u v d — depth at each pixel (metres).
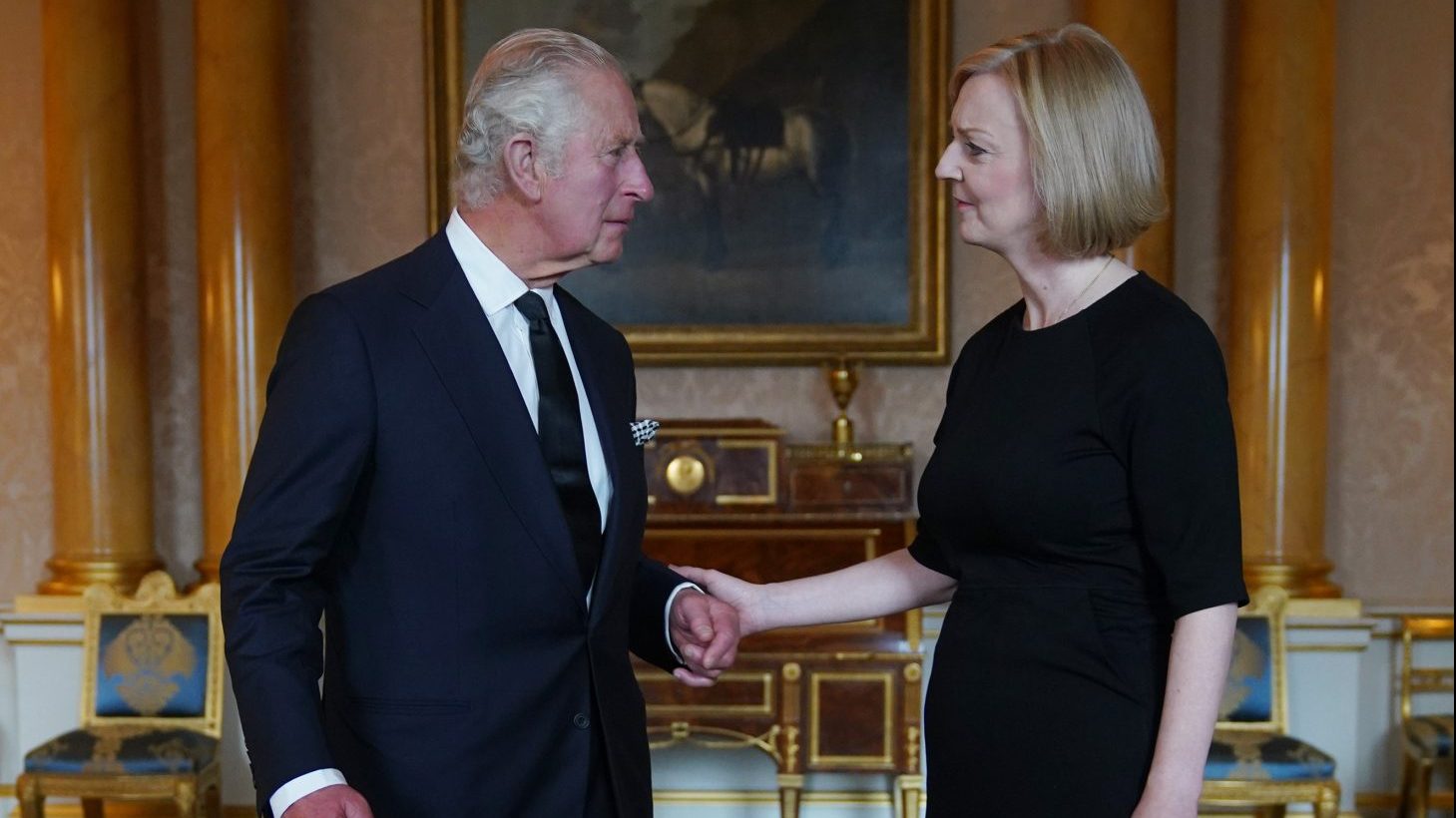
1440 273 5.09
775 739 4.32
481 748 1.91
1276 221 4.73
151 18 5.12
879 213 5.14
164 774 4.24
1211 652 1.74
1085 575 1.86
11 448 5.21
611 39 5.14
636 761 2.08
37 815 4.25
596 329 2.24
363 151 5.19
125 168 4.93
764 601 2.37
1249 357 4.79
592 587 2.04
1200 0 5.02
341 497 1.87
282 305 4.92
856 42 5.12
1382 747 5.01
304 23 5.18
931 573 2.30
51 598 4.89
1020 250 1.96
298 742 1.73
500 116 1.98
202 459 5.14
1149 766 1.80
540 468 1.97
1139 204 1.86
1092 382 1.84
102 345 4.91
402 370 1.93
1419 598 5.14
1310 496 4.79
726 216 5.17
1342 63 5.08
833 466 4.76
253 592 1.81
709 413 5.23
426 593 1.92
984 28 5.12
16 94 5.16
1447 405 5.12
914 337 5.12
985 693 1.90
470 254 2.06
